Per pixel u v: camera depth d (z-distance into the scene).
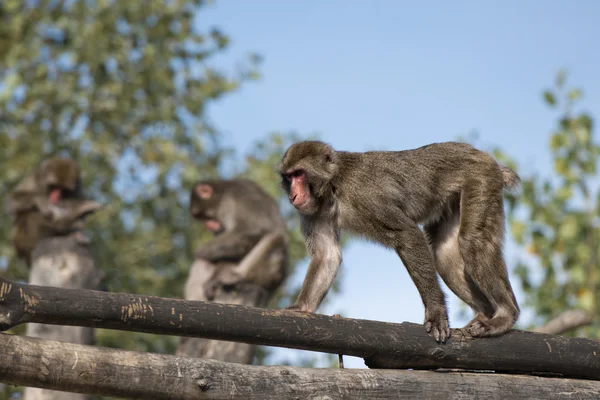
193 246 21.91
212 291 16.52
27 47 21.73
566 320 13.19
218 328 6.89
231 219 18.97
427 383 7.55
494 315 9.01
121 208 21.98
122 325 6.50
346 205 9.45
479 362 8.12
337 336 7.41
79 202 17.62
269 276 17.38
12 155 20.88
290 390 6.87
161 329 6.68
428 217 10.05
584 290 15.10
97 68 22.05
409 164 9.77
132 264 20.98
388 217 9.26
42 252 12.88
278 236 17.83
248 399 6.68
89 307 6.33
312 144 9.81
